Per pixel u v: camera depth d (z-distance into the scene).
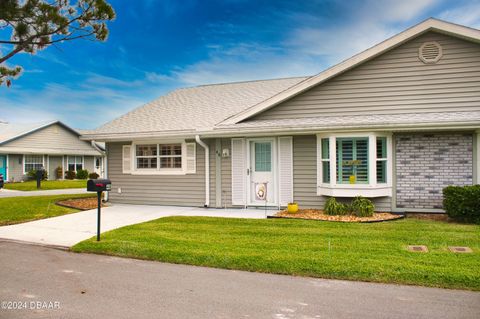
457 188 8.80
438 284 4.79
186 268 5.75
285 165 11.37
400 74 10.47
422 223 8.74
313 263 5.59
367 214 9.52
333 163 10.21
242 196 11.98
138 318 3.86
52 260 6.26
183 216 10.41
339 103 11.05
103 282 5.06
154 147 13.46
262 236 7.60
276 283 4.99
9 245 7.40
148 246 6.84
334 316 3.89
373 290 4.67
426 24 10.02
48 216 10.70
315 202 10.99
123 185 13.76
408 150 10.09
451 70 10.04
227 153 12.14
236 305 4.22
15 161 27.78
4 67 10.93
